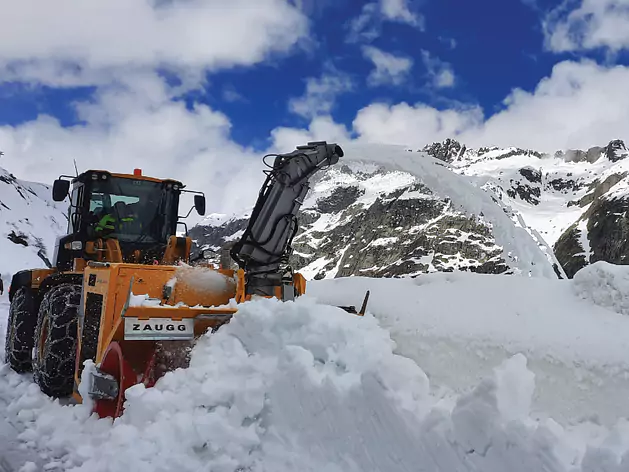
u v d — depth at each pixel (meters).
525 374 2.65
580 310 4.14
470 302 4.71
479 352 3.96
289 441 3.15
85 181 6.17
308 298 4.36
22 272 6.42
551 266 5.11
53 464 3.54
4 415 4.64
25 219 33.06
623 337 3.57
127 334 3.79
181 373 3.65
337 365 3.55
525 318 4.15
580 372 3.40
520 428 2.40
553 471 2.27
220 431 3.19
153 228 6.45
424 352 4.23
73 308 5.12
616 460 2.19
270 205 5.33
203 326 4.19
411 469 2.65
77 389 4.70
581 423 3.14
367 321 4.11
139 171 6.47
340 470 2.87
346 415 2.99
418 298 5.10
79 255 6.10
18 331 6.16
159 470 3.00
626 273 4.18
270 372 3.48
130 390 3.57
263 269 5.37
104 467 3.16
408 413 2.77
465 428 2.53
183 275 4.47
